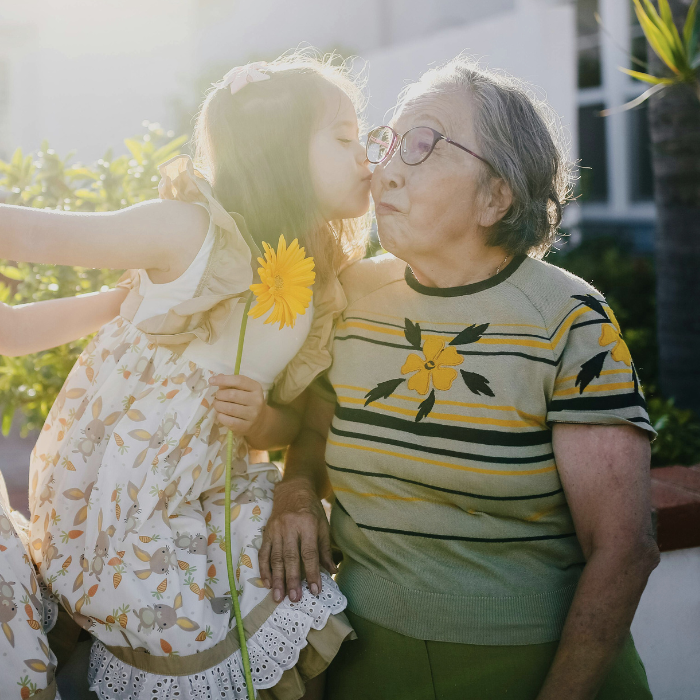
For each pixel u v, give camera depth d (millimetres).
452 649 1430
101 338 1542
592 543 1383
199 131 1626
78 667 1540
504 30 7727
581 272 6480
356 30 11539
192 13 10688
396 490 1490
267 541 1508
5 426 2287
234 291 1416
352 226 1747
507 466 1400
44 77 10094
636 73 2736
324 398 1745
